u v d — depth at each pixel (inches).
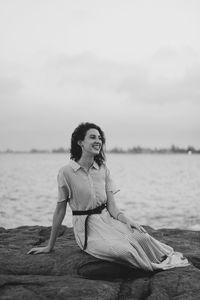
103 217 174.4
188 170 4392.2
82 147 173.8
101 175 176.7
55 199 1239.5
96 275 160.2
